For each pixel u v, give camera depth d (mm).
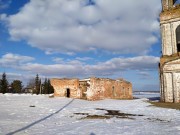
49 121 14117
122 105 26812
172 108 22797
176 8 32375
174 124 13188
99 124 13070
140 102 31719
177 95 30297
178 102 30031
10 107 22531
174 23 32312
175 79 30672
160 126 12406
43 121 14055
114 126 12375
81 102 31172
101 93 38531
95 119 15281
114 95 42062
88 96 36625
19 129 11211
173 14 32469
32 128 11578
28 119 14797
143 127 12062
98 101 34219
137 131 10898
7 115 16594
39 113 18172
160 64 32406
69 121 14219
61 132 10539
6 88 79625
